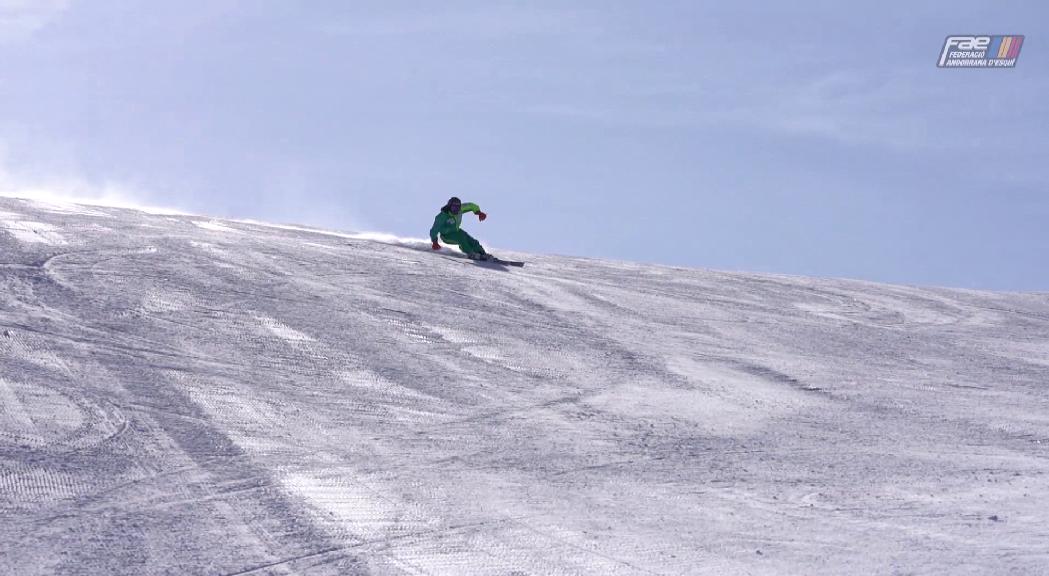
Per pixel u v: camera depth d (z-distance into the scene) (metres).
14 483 7.88
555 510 8.05
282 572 6.49
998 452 10.52
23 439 8.91
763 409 12.31
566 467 9.38
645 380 13.38
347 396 11.44
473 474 9.00
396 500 8.12
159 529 7.16
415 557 6.87
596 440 10.43
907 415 12.34
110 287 14.77
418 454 9.55
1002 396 13.86
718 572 6.75
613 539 7.40
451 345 14.21
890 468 9.69
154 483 8.15
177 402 10.48
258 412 10.46
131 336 12.68
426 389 12.04
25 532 6.96
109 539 6.91
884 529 7.72
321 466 8.94
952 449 10.61
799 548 7.25
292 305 15.22
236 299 15.11
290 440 9.66
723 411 12.08
